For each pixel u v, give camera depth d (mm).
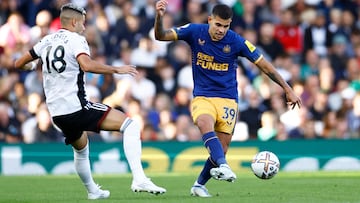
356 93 47688
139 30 49094
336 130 46188
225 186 27359
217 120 22156
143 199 21516
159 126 44281
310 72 48406
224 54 22047
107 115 21391
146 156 39312
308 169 39688
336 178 31734
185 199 21234
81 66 20703
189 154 39312
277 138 44438
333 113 46406
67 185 29047
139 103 44688
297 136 44812
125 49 47656
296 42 50156
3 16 50406
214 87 22172
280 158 39562
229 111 22172
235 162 39312
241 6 50562
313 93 46844
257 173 22234
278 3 50906
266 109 44969
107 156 39406
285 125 44938
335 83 48094
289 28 50312
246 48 22094
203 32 22125
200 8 50281
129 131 21250
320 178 31844
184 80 46375
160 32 21875
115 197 22688
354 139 39906
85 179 22328
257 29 50156
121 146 39562
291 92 22031
